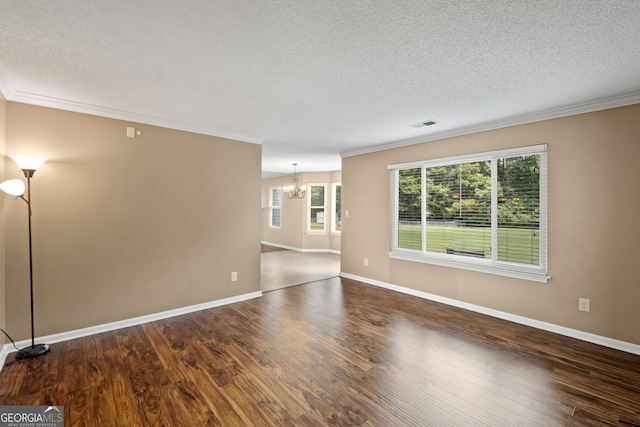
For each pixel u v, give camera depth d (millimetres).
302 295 4402
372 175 5012
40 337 2752
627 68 2170
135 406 1913
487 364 2451
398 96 2742
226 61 2100
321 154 5738
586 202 2895
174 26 1686
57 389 2082
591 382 2197
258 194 4328
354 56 2033
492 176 3584
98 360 2482
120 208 3182
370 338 2936
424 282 4262
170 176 3521
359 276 5230
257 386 2137
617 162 2727
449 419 1814
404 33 1760
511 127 3389
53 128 2814
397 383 2184
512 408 1918
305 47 1917
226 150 3996
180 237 3600
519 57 2033
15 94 2592
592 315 2857
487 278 3602
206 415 1838
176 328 3174
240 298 4129
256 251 4312
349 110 3123
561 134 3037
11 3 1466
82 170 2967
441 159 4039
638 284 2625
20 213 2666
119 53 1989
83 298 2975
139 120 3289
